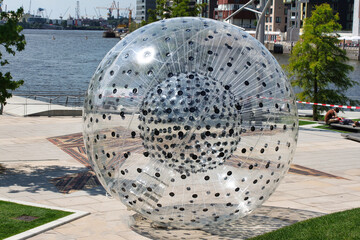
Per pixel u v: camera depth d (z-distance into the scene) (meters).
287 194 14.24
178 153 9.59
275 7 160.38
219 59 9.76
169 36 9.96
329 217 11.56
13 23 14.58
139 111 9.71
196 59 9.70
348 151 21.31
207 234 10.52
